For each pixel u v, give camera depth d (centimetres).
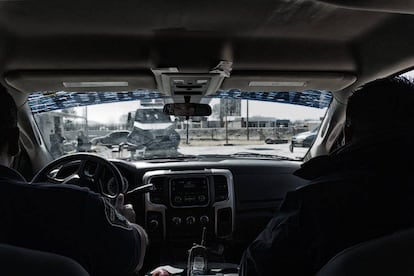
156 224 374
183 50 320
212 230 379
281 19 282
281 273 141
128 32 302
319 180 143
